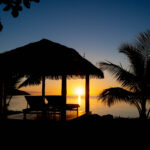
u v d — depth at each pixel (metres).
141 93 6.13
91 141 4.58
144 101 6.23
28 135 4.75
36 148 4.09
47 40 5.25
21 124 5.06
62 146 4.24
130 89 6.27
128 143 4.49
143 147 4.34
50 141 4.52
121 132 5.08
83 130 5.15
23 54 5.05
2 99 5.51
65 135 4.77
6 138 4.59
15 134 4.77
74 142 4.51
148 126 5.71
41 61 4.78
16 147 4.09
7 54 5.28
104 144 4.38
